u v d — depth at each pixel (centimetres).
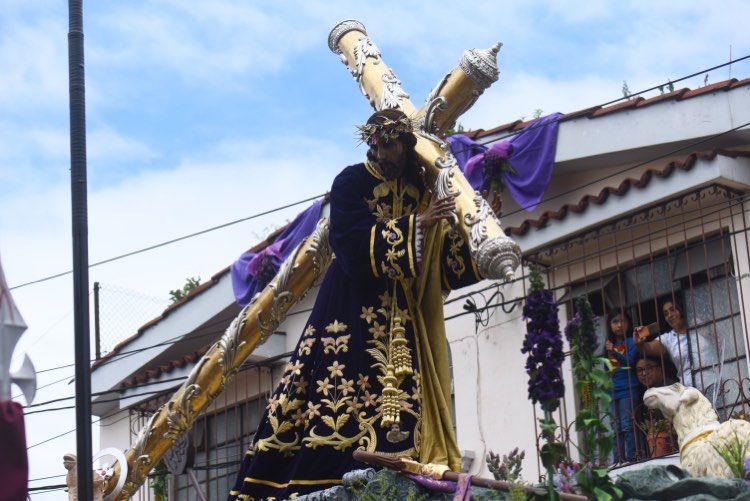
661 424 1241
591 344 666
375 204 837
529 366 660
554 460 662
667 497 683
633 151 1416
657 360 1289
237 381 1706
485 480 718
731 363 1289
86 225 803
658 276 1361
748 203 1312
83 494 747
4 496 621
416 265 799
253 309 973
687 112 1380
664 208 1356
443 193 811
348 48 975
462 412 1491
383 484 734
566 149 1441
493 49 891
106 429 1853
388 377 806
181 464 1047
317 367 837
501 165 1455
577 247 1427
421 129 868
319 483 805
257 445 850
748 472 746
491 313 1492
